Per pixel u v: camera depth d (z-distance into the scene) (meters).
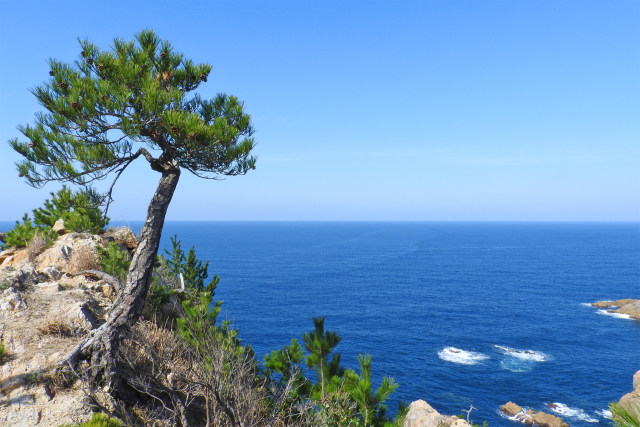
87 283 14.69
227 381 9.09
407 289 127.25
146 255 10.52
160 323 13.47
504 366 62.38
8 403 8.24
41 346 9.98
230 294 109.94
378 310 98.06
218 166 10.80
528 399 51.03
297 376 11.39
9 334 10.17
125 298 10.26
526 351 69.62
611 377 58.44
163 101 9.12
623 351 69.94
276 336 70.31
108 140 10.09
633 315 93.00
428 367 61.28
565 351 70.00
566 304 107.25
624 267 184.12
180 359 10.80
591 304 106.69
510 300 112.56
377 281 141.38
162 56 10.41
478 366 62.22
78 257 16.14
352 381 11.43
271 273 154.50
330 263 193.00
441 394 51.62
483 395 51.81
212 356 9.56
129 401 9.45
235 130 10.01
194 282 19.69
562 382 56.44
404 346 71.31
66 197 10.16
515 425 44.03
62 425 7.91
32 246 17.44
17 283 13.02
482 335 78.94
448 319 90.88
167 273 19.67
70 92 9.34
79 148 9.52
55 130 9.69
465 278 151.38
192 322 11.05
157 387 9.62
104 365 9.38
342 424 10.25
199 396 10.59
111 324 10.00
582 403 50.16
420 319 90.56
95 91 9.29
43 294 12.84
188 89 11.02
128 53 10.08
